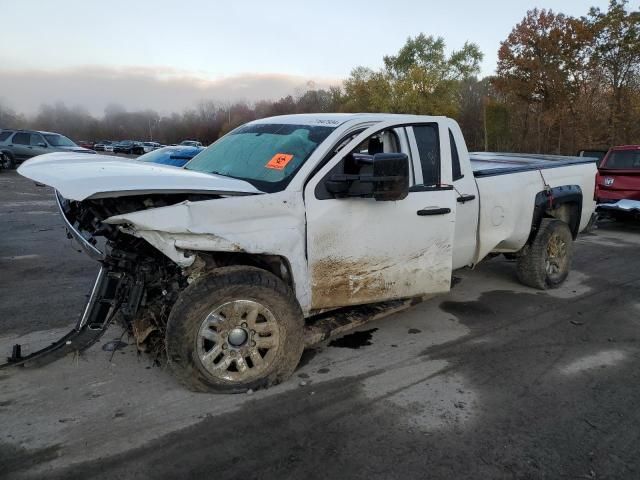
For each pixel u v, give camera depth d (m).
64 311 5.03
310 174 3.68
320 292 3.78
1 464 2.73
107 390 3.50
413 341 4.53
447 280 4.48
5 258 7.06
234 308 3.38
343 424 3.18
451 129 4.79
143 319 3.66
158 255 3.55
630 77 25.05
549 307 5.54
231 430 3.08
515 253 6.11
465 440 3.05
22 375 3.68
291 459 2.83
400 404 3.44
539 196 5.73
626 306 5.62
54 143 21.45
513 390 3.68
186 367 3.30
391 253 4.07
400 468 2.78
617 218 10.42
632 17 24.08
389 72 35.56
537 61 25.59
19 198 13.71
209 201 3.23
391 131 4.21
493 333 4.77
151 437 2.99
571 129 26.02
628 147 10.64
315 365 3.99
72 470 2.70
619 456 2.93
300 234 3.59
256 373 3.53
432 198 4.26
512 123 28.89
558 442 3.05
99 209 3.16
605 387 3.76
